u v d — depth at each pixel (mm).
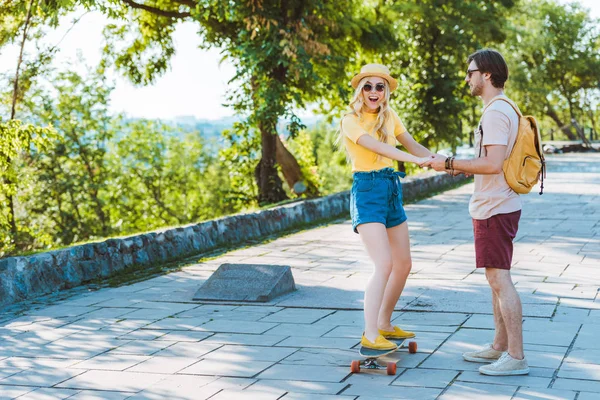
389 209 5230
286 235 12758
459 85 26797
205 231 11320
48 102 33875
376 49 21047
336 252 10648
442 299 7098
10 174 13906
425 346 5551
